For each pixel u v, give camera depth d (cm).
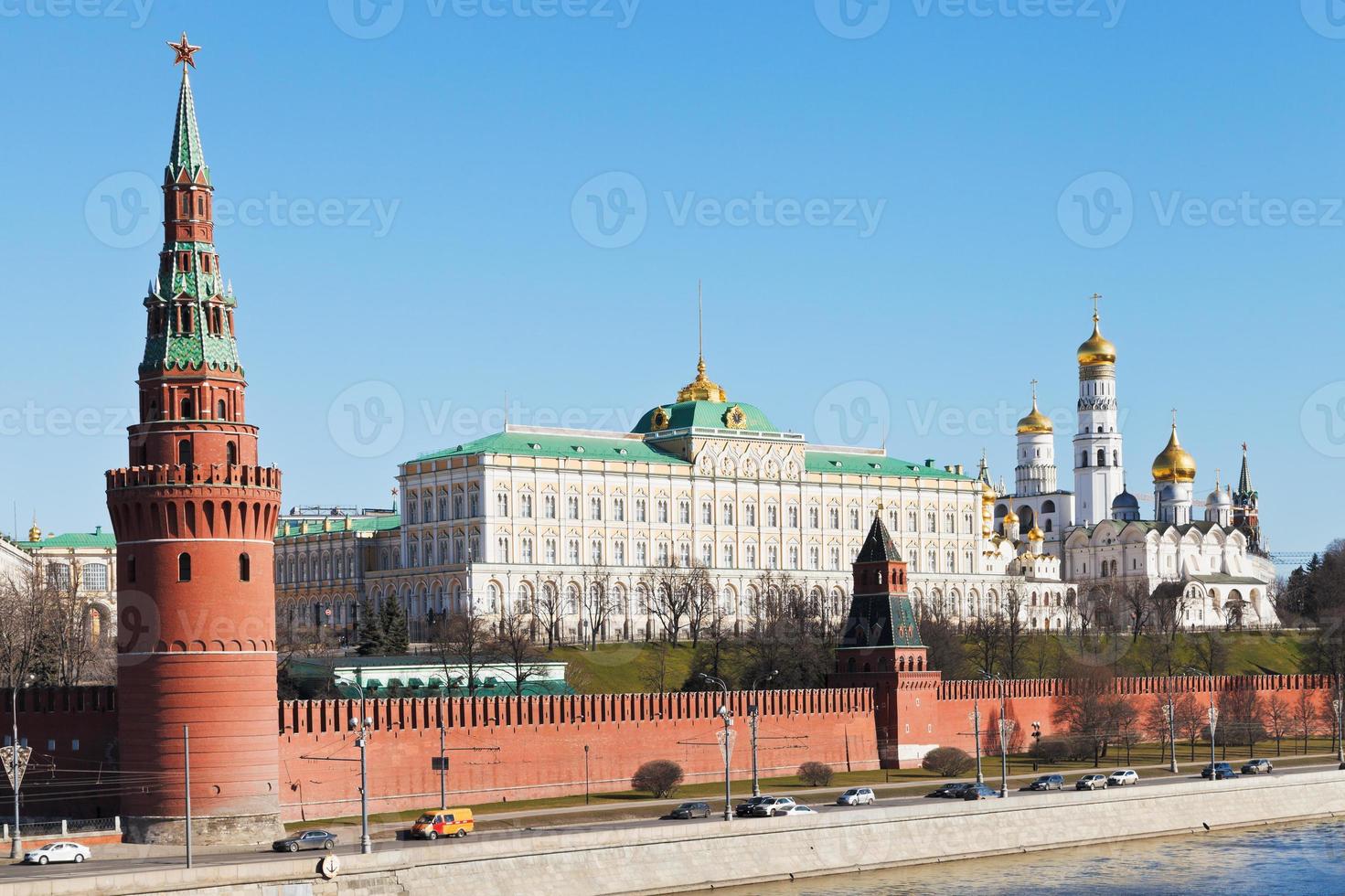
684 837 17375
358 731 18438
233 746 17112
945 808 19350
